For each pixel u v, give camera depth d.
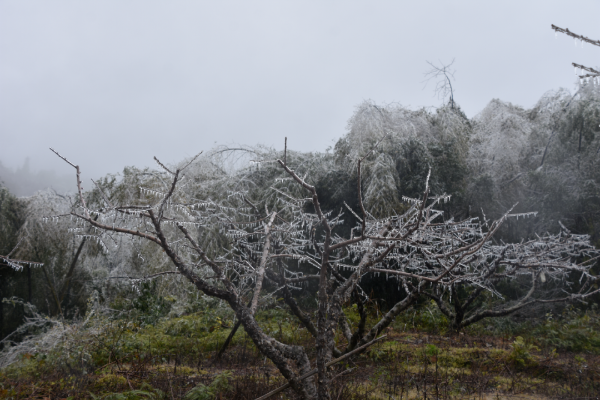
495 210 10.66
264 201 11.06
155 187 9.29
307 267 11.07
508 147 11.64
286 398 4.07
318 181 11.49
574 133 10.41
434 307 8.91
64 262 11.08
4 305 10.41
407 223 3.81
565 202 9.80
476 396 4.73
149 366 5.86
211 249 9.14
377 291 10.50
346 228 11.01
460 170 11.03
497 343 7.35
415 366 5.77
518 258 5.70
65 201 10.82
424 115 12.46
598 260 9.14
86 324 7.17
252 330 3.35
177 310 9.80
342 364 5.43
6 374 6.14
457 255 4.80
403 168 10.89
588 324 8.19
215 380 4.49
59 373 5.73
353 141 11.36
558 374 5.75
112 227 3.20
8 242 10.52
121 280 10.53
